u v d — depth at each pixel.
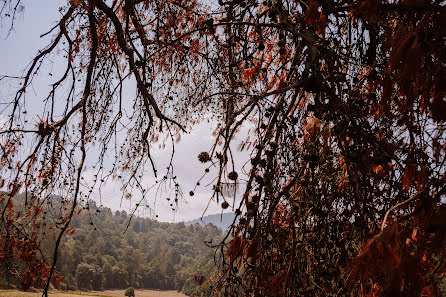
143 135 3.89
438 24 1.46
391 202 1.90
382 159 1.80
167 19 4.20
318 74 1.80
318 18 2.09
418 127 1.82
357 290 1.74
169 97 3.93
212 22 2.04
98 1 3.46
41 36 3.30
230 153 1.73
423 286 1.34
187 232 116.19
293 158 2.22
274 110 1.97
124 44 3.64
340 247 1.97
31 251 3.38
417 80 1.58
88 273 67.06
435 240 1.40
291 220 2.04
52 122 3.45
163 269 90.25
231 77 2.69
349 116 1.80
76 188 3.13
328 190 2.14
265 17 2.62
